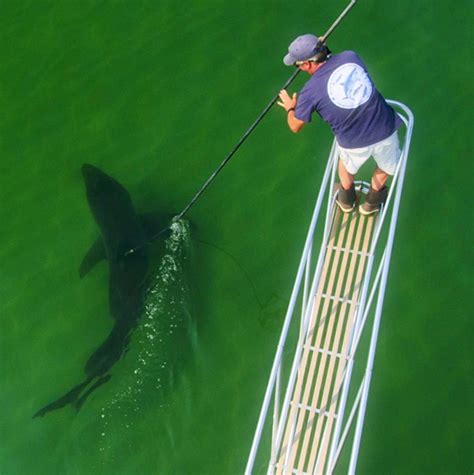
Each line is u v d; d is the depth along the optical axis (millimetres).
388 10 12625
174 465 10297
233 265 11219
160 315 10961
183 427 10477
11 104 12914
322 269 8891
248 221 11477
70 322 11406
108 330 11305
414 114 11867
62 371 11125
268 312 10891
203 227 11492
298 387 8359
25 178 12367
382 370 10398
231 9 13094
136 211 11727
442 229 11070
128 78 12844
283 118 12086
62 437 10672
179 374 10719
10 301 11617
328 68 7426
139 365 10805
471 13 12516
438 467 9836
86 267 11484
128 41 13141
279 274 11094
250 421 10375
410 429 10078
